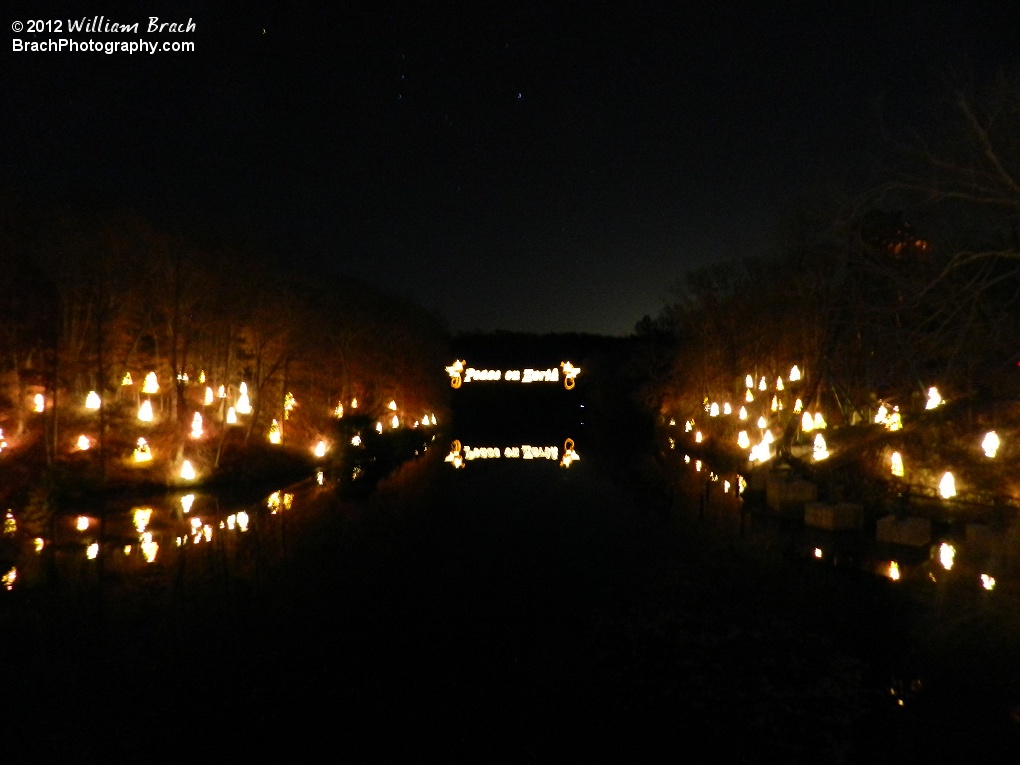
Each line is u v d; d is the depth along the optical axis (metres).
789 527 19.41
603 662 9.83
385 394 43.66
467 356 78.38
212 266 26.47
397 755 7.25
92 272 22.55
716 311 41.88
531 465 36.72
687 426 47.50
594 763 7.11
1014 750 7.30
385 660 9.89
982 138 14.56
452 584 13.84
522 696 8.69
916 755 7.21
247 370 30.47
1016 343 17.42
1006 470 17.83
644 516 21.52
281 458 29.62
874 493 19.52
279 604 12.47
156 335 25.64
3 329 20.42
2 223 20.59
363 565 15.36
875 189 16.56
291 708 8.36
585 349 79.56
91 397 23.61
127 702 8.50
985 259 16.89
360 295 40.88
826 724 7.92
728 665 9.64
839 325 25.73
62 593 12.94
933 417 19.73
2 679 9.21
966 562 14.98
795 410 28.53
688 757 7.20
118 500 21.95
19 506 19.11
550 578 14.31
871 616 11.64
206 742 7.53
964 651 10.03
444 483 29.36
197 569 14.80
